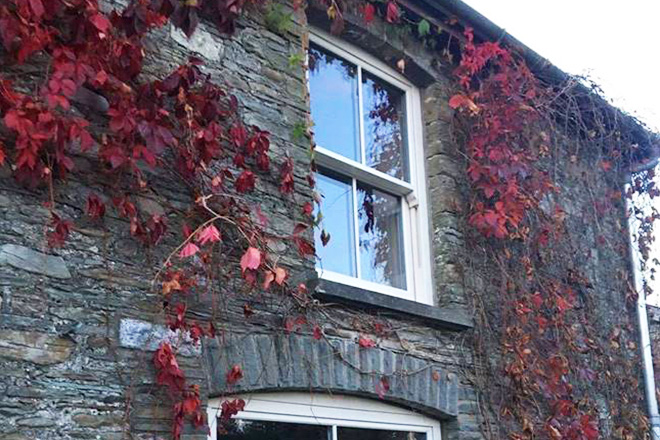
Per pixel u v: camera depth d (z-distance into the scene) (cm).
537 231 613
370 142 570
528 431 550
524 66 619
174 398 375
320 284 444
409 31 582
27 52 351
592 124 709
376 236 556
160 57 426
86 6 367
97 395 357
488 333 554
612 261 700
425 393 501
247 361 411
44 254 356
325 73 554
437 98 596
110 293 373
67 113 374
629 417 652
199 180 414
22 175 352
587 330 641
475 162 583
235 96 442
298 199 465
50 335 350
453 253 562
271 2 487
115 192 383
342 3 538
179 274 390
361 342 466
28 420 336
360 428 472
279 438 431
